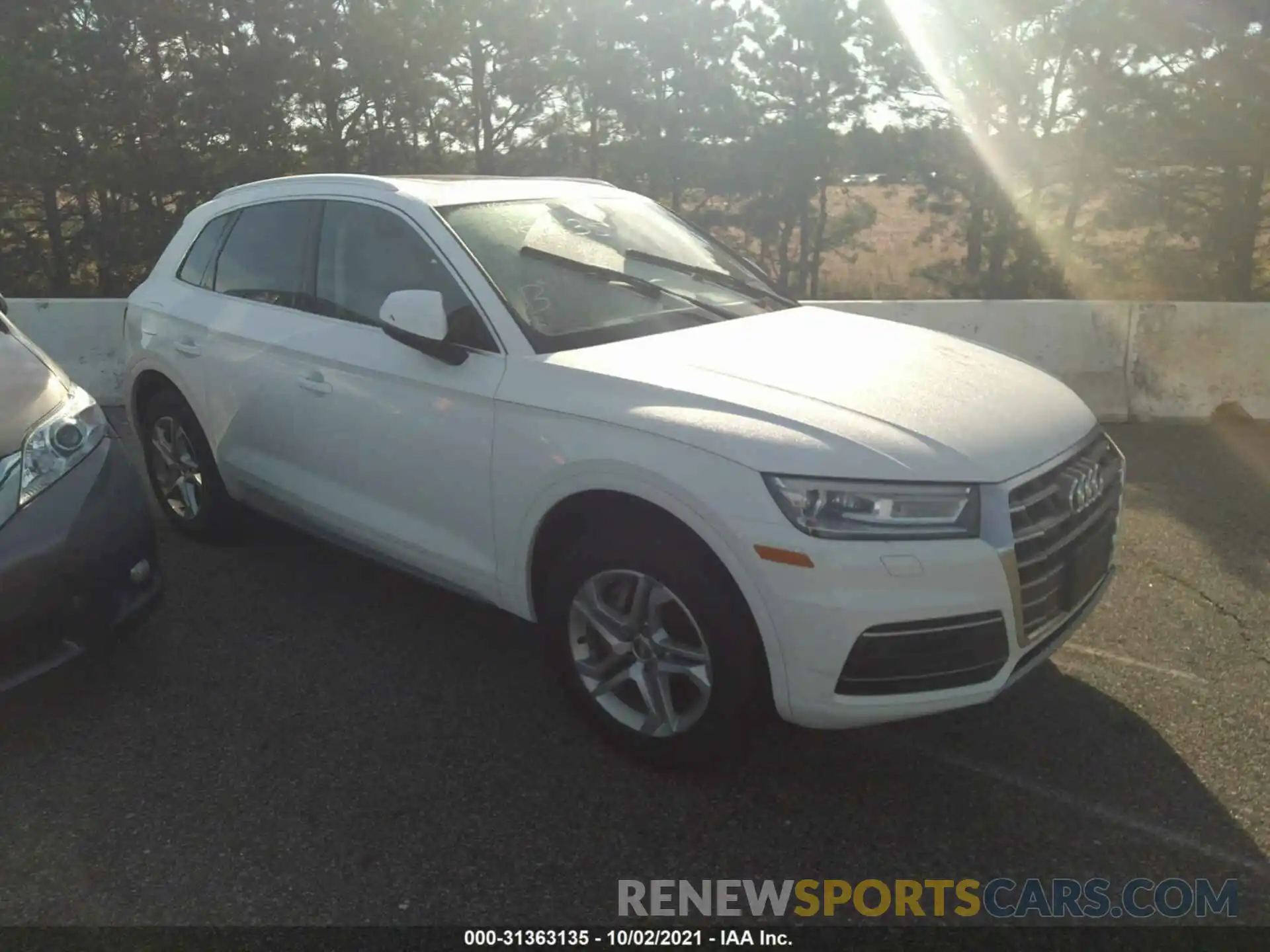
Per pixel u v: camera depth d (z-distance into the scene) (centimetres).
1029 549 290
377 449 381
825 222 1875
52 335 812
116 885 279
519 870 286
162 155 1672
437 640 418
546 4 1831
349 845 295
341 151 1808
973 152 1744
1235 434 714
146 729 354
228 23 1738
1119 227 1731
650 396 310
